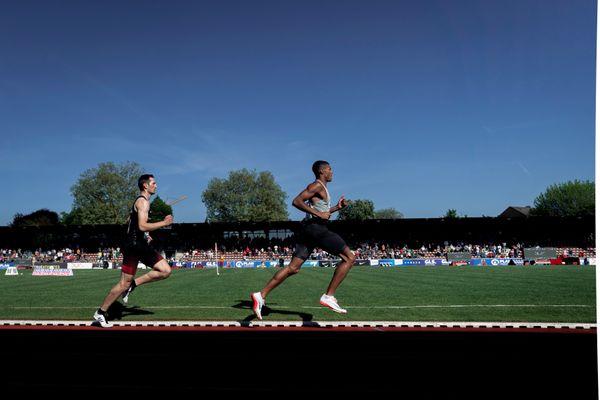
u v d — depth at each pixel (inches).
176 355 124.7
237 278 650.2
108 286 487.2
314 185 208.7
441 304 278.1
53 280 636.1
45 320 211.0
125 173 2381.9
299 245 211.0
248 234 1785.2
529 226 1750.7
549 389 92.1
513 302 288.4
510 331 174.2
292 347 137.0
